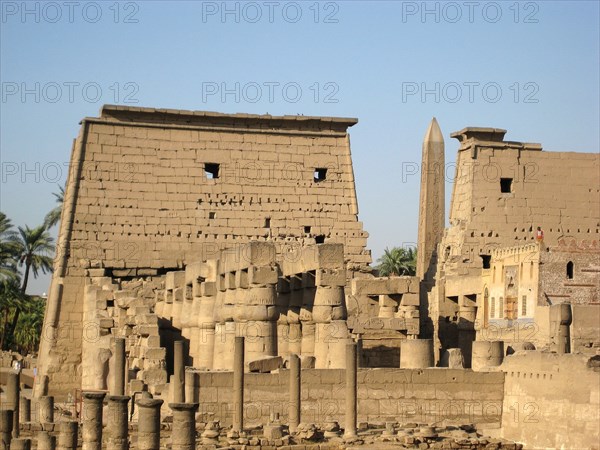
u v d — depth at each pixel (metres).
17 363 96.69
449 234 90.25
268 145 90.75
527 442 61.09
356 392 59.72
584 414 58.62
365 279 77.12
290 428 59.75
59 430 63.41
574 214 90.31
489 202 89.44
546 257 72.12
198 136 89.94
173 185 89.19
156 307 84.75
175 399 62.62
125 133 89.00
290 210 90.19
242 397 59.62
